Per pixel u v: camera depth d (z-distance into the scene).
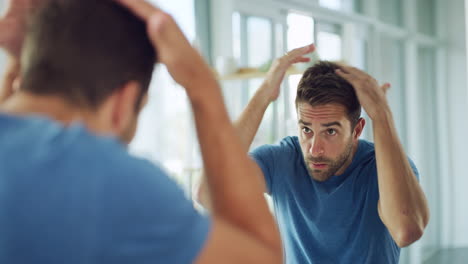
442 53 5.46
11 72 0.66
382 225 1.33
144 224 0.45
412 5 4.91
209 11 3.09
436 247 5.24
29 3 0.57
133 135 0.57
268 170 1.44
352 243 1.35
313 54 2.19
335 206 1.35
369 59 4.06
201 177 1.22
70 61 0.50
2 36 0.65
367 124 3.74
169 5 2.80
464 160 5.27
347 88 1.29
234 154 0.56
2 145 0.46
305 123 1.32
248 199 0.54
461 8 5.36
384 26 4.27
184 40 0.56
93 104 0.51
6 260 0.42
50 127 0.48
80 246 0.43
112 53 0.51
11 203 0.43
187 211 0.48
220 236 0.49
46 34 0.51
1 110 0.51
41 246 0.42
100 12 0.51
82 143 0.46
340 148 1.31
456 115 5.37
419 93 5.01
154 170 0.49
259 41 3.22
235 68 2.58
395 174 1.24
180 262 0.46
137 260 0.45
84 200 0.43
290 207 1.42
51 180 0.44
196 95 0.56
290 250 1.44
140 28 0.54
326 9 3.55
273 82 1.26
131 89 0.53
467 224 5.25
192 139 2.81
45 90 0.51
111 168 0.45
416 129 4.75
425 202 1.27
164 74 2.65
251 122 1.24
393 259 1.36
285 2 3.27
